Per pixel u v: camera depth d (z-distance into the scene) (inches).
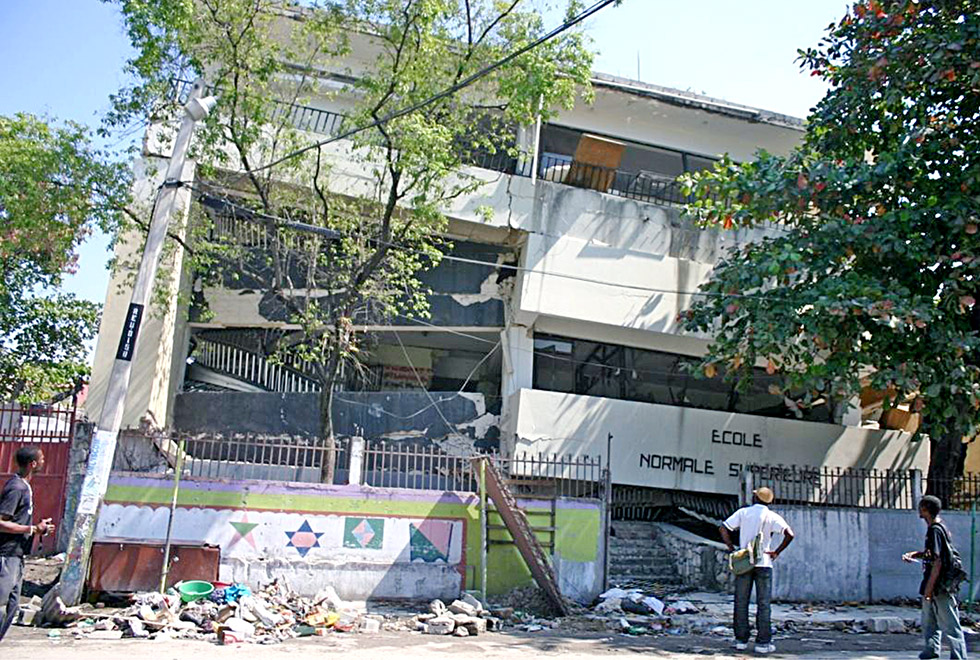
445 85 573.6
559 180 752.3
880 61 533.6
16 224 523.2
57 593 374.9
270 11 591.2
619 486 701.9
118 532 460.8
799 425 736.3
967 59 501.7
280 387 700.7
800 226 572.7
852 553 581.3
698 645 391.2
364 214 650.8
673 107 780.6
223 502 476.7
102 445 412.2
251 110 546.9
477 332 738.8
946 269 534.6
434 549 499.2
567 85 564.7
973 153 529.0
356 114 583.2
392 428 683.4
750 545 375.2
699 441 709.9
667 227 740.7
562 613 470.6
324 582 478.3
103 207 536.4
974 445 837.2
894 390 533.6
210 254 636.1
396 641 374.3
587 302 703.7
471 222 695.1
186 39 528.1
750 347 552.1
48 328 715.4
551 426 671.8
